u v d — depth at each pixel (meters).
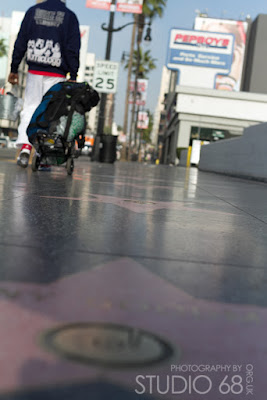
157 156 99.62
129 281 1.69
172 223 3.26
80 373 0.88
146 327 1.20
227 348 1.10
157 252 2.27
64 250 2.13
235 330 1.24
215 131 45.78
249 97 45.06
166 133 66.00
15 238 2.30
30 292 1.45
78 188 5.14
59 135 6.33
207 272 1.95
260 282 1.85
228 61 51.66
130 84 50.03
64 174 7.21
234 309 1.45
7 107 7.43
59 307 1.32
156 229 2.95
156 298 1.50
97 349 0.99
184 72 52.09
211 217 3.77
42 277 1.65
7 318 1.20
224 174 17.31
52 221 2.89
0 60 73.69
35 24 6.82
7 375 0.87
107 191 5.14
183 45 51.81
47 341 1.04
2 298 1.37
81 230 2.68
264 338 1.19
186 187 7.15
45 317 1.22
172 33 51.84
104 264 1.93
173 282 1.73
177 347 1.07
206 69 51.97
